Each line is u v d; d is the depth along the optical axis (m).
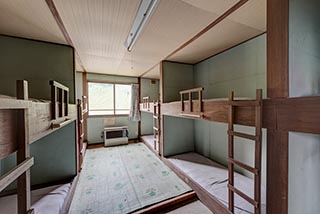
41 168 2.57
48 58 2.59
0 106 0.60
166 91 3.84
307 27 1.20
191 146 4.20
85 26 2.11
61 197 2.14
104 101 5.46
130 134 5.78
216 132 3.44
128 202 2.23
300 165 1.11
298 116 0.99
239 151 2.78
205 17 1.91
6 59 2.30
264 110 1.20
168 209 2.18
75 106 2.79
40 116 1.14
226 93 3.09
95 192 2.48
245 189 2.23
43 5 1.62
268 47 1.17
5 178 0.59
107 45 2.81
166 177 2.99
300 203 1.11
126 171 3.26
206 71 3.67
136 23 2.05
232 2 1.61
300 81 1.13
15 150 0.80
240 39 2.56
